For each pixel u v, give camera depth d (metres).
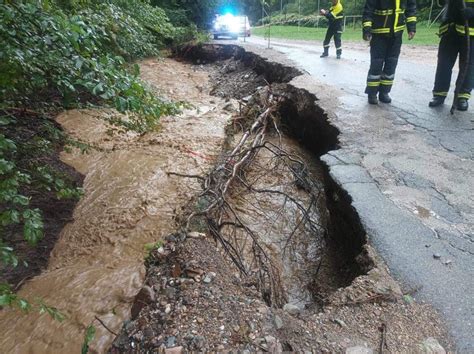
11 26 2.98
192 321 2.68
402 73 9.52
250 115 8.64
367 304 2.79
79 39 3.29
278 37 23.86
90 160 7.02
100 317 3.61
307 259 4.59
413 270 3.11
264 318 2.66
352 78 9.26
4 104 3.81
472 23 5.98
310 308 3.72
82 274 4.33
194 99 11.70
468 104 6.86
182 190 6.14
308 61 11.83
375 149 5.27
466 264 3.16
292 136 8.09
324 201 5.68
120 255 4.73
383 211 3.86
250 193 5.86
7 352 3.36
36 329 3.56
